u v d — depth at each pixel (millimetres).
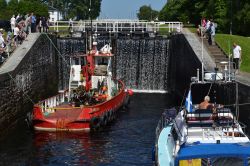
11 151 22672
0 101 24109
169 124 19672
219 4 48969
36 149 23047
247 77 24250
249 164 13258
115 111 30125
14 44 33625
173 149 15492
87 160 21516
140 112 32188
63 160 21516
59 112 27125
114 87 32906
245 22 45781
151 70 42062
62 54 41875
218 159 13328
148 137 25422
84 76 30500
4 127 24953
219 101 20375
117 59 42094
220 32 48125
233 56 29266
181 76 36938
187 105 18328
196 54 30766
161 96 39438
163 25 53906
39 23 40406
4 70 26281
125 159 21625
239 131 15156
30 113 27031
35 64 33094
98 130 26766
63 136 25453
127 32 43031
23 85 29359
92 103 28266
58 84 41750
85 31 41656
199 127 15609
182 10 62281
